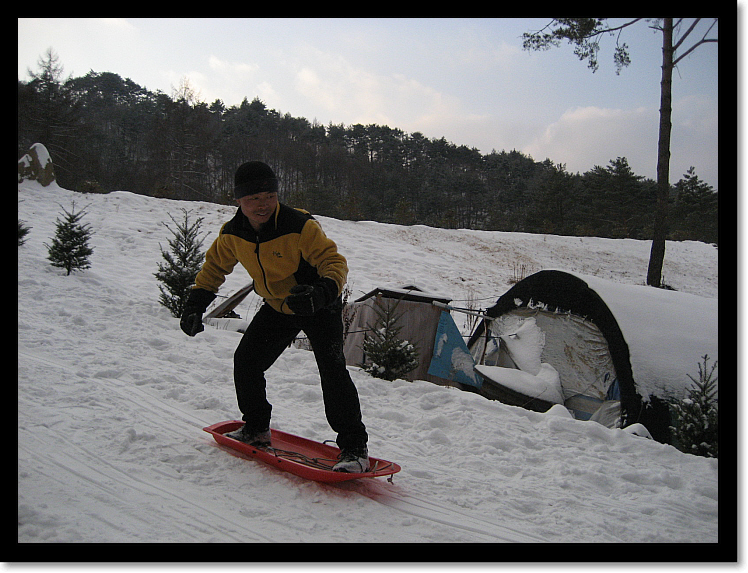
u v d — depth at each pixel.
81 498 2.57
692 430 4.73
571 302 6.30
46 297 7.39
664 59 15.38
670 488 3.75
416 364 5.80
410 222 30.14
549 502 3.28
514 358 6.64
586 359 6.02
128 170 49.53
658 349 5.49
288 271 2.97
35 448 3.05
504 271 17.94
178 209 17.58
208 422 3.87
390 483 3.28
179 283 7.49
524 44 16.67
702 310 6.16
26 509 2.37
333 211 31.41
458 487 3.34
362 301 7.06
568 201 44.41
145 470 2.98
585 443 4.45
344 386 3.05
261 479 3.04
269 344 3.19
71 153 37.91
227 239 3.08
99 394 4.11
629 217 42.53
